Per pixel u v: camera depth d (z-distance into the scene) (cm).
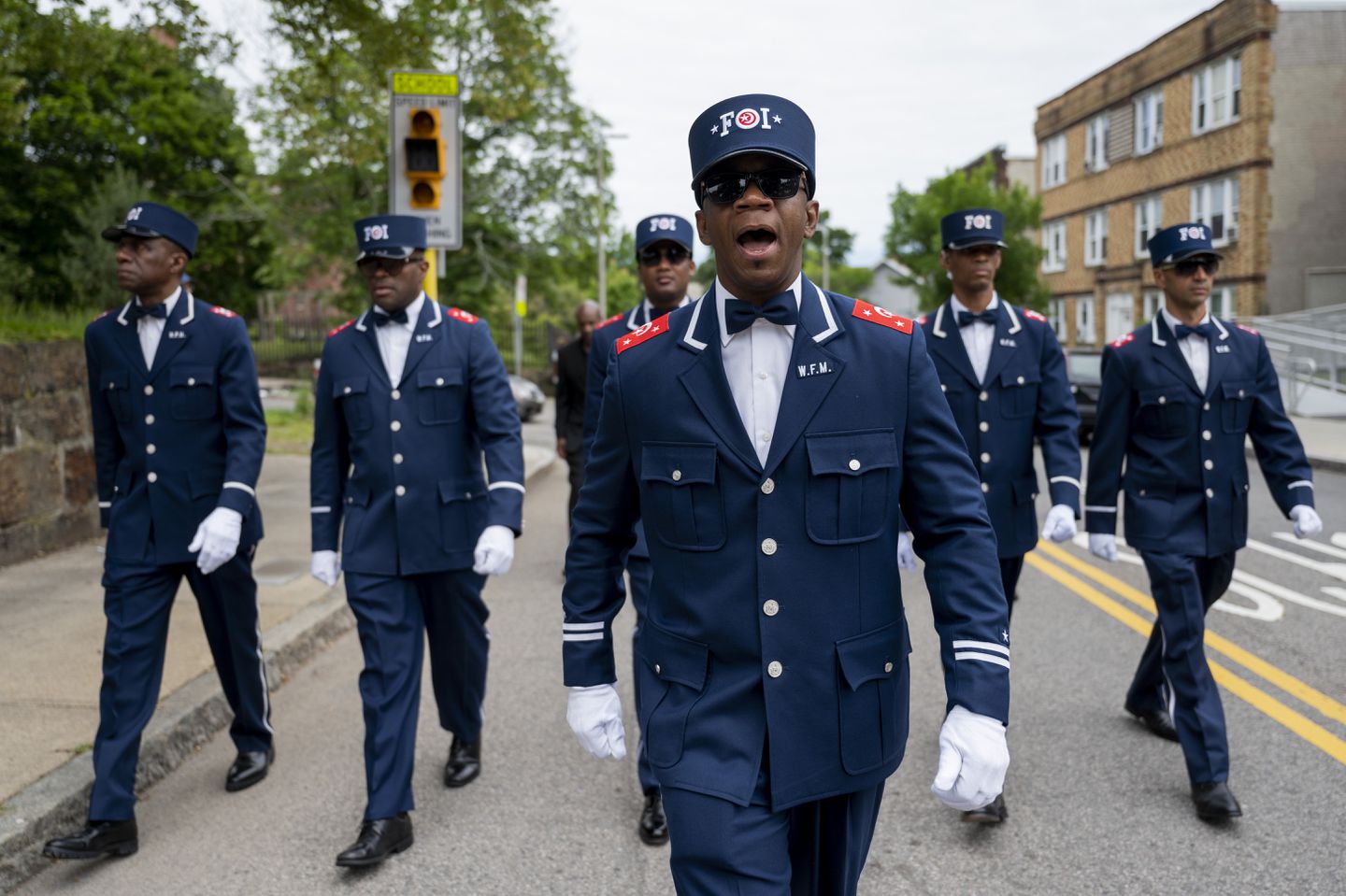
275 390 2805
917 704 508
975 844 365
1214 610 670
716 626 208
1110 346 430
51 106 2198
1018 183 3259
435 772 440
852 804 213
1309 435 1616
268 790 418
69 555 789
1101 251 3341
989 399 433
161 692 481
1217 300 2780
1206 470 407
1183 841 363
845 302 218
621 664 579
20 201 2309
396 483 384
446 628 411
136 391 391
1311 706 489
